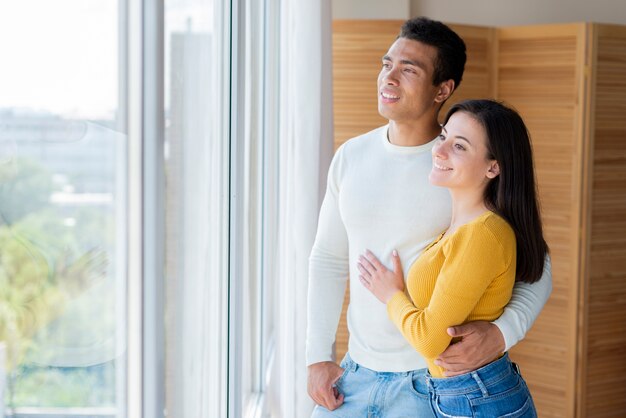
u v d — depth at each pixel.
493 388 1.66
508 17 4.48
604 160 3.75
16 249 0.67
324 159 2.85
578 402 3.78
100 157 0.91
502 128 1.65
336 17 4.32
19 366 0.69
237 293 2.00
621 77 3.75
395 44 1.85
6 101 0.65
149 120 1.08
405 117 1.81
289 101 2.68
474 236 1.61
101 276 0.92
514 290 1.75
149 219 1.09
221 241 1.89
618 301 3.84
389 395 1.81
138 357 1.09
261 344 3.08
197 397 1.53
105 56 0.92
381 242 1.83
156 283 1.11
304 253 2.60
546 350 3.82
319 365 1.96
